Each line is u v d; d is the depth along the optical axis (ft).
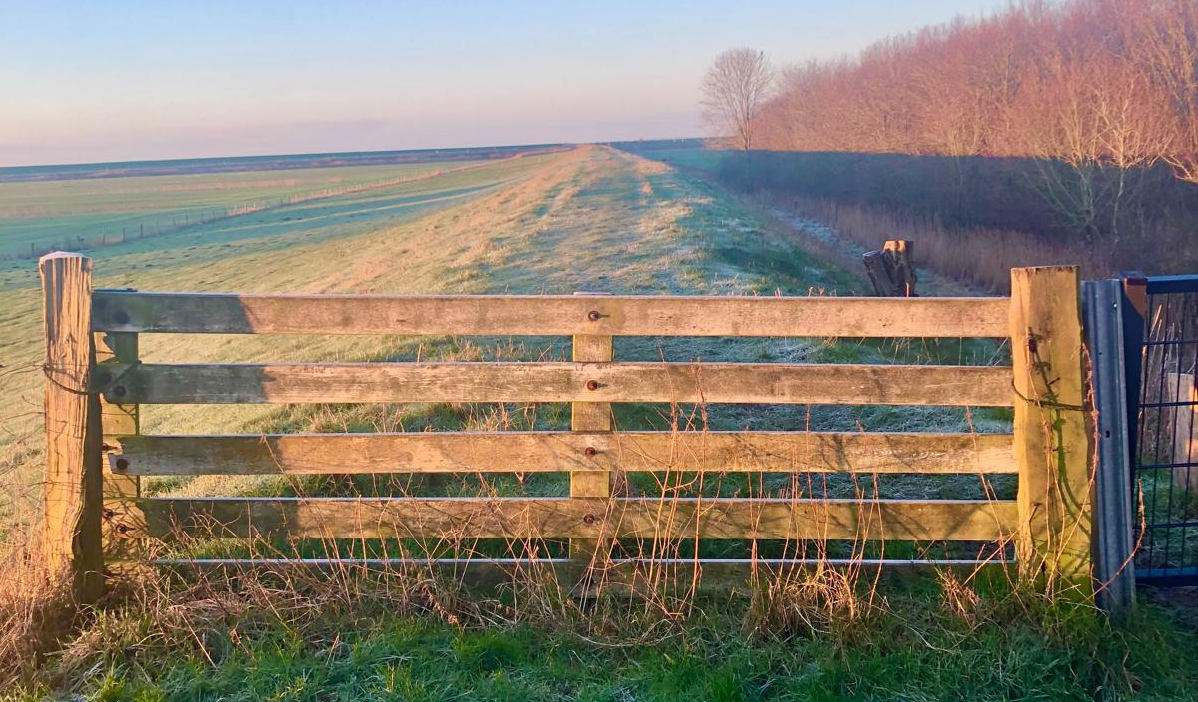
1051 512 13.62
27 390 53.72
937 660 12.53
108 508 14.38
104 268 138.31
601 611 13.80
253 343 45.11
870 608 13.24
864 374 14.11
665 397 14.21
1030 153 108.06
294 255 130.52
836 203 166.61
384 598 13.79
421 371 14.19
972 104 126.62
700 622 13.41
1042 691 11.95
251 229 184.14
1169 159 95.86
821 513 14.26
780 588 13.46
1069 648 12.60
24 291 123.75
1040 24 135.13
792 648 12.93
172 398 14.17
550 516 14.35
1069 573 13.50
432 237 101.71
